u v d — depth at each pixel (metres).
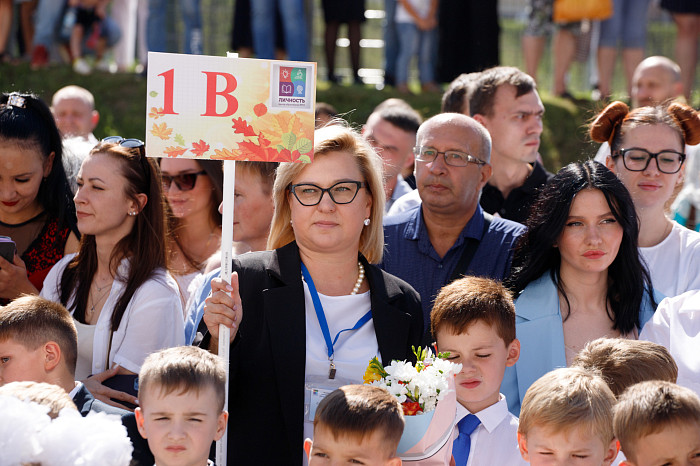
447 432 3.84
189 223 6.10
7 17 12.44
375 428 3.56
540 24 12.10
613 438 3.88
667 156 5.69
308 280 4.39
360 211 4.43
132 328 4.88
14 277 5.21
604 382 3.98
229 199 4.18
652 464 3.62
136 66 13.67
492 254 5.48
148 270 5.02
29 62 12.45
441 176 5.44
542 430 3.82
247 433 4.17
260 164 5.67
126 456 3.38
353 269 4.50
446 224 5.55
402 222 5.71
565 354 5.02
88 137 8.56
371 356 4.31
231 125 4.14
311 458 3.68
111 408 4.29
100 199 4.99
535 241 5.15
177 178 6.04
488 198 6.62
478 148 5.51
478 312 4.36
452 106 7.22
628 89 12.17
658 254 5.67
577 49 12.36
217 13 14.59
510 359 4.56
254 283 4.34
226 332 4.07
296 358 4.18
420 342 4.57
